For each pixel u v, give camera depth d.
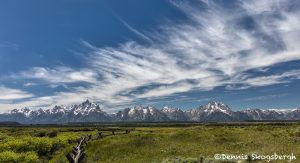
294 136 50.53
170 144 49.34
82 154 12.90
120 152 46.88
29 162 36.50
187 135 56.12
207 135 55.69
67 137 69.81
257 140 48.09
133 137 58.19
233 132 59.34
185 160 31.55
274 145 40.88
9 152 37.00
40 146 49.03
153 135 58.66
